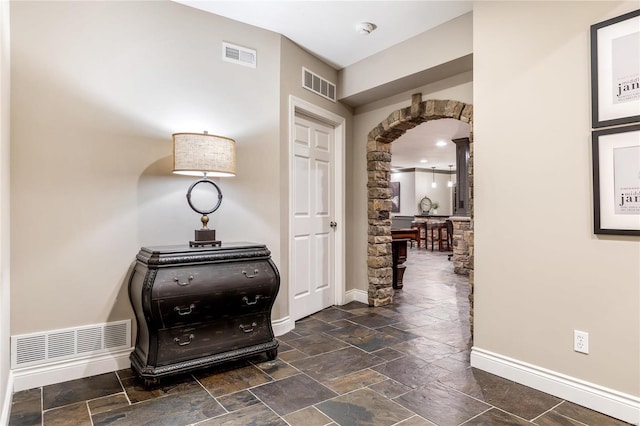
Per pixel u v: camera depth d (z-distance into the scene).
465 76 3.30
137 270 2.38
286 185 3.31
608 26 1.91
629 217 1.85
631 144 1.84
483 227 2.45
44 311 2.24
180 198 2.72
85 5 2.37
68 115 2.31
